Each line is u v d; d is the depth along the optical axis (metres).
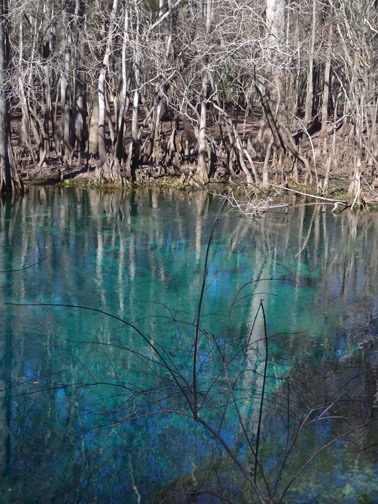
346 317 8.92
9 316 8.74
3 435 6.05
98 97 19.41
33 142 23.12
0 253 11.66
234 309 9.16
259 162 20.48
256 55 21.61
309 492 5.19
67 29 20.97
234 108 26.19
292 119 23.44
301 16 23.67
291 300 9.56
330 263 11.52
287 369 7.25
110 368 7.34
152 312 8.98
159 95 20.41
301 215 15.54
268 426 6.09
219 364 7.38
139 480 5.43
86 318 8.73
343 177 19.59
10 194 17.03
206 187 18.52
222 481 5.38
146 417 6.32
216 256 11.80
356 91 18.56
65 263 11.10
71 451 5.84
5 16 18.58
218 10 22.72
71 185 18.44
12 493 5.28
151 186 18.67
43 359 7.55
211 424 6.17
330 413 6.23
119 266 11.02
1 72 17.44
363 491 5.21
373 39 20.69
